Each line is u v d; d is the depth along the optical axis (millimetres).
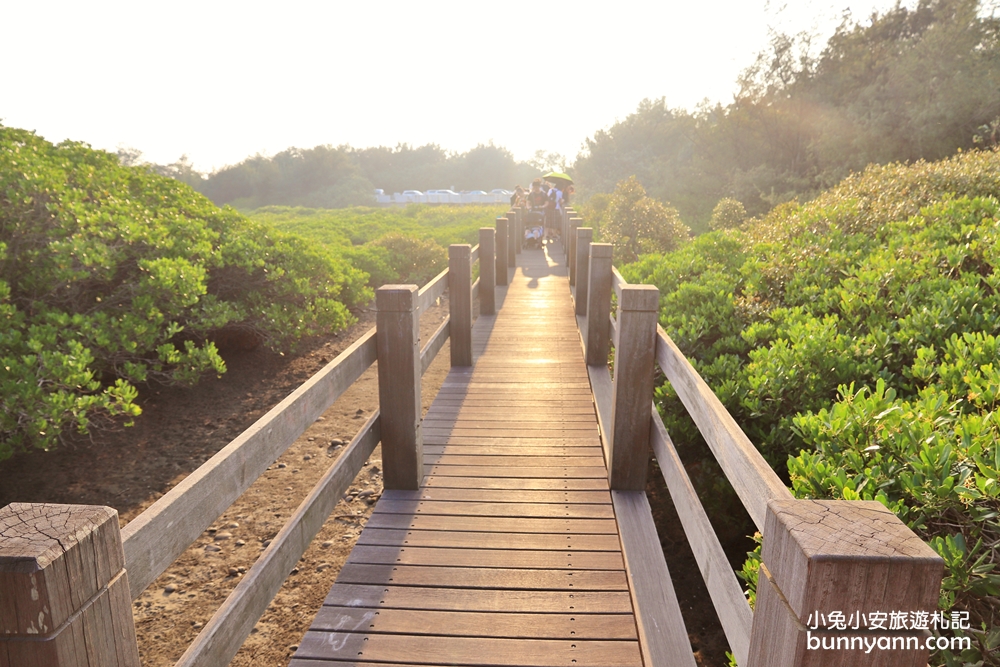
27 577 897
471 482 3820
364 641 2451
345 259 14117
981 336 3457
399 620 2574
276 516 4953
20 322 6199
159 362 7234
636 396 3527
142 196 9430
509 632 2498
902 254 5547
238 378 8273
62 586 938
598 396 5230
